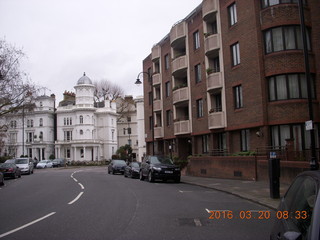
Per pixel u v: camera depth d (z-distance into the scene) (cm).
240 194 1365
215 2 2447
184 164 2972
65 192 1623
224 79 2353
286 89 1888
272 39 1944
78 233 738
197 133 2756
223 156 2219
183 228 782
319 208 292
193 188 1759
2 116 3625
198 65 2780
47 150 7438
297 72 1880
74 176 3062
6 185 2233
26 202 1291
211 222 852
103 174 3469
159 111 3612
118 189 1730
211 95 2553
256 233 730
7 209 1121
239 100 2206
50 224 845
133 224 828
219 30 2412
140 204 1171
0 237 718
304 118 1845
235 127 2209
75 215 966
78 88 7356
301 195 370
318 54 1936
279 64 1898
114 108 7862
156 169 2161
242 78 2139
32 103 3378
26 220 910
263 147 1936
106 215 956
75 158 7162
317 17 1966
